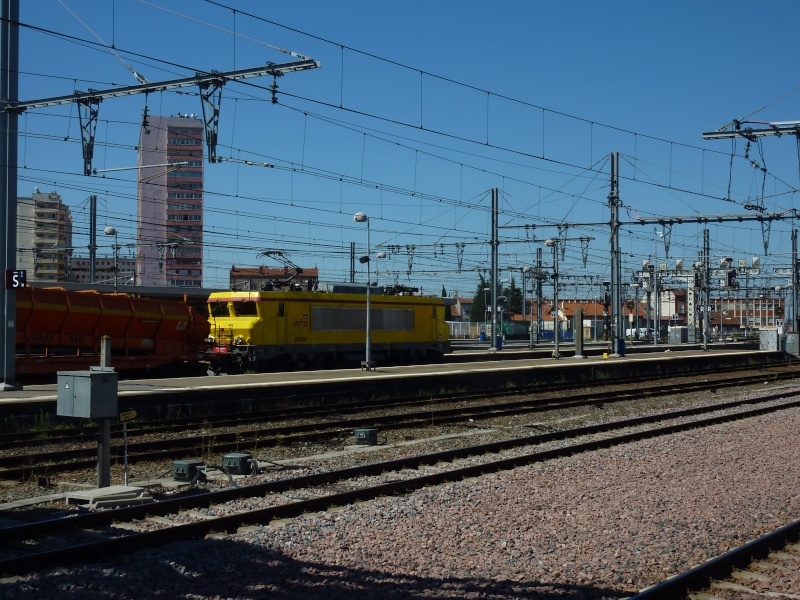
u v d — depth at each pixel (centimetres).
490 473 1442
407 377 2942
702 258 6544
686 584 776
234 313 3688
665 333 11006
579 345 4741
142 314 3164
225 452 1692
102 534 980
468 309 12988
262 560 879
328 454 1680
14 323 2309
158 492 1257
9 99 2256
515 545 945
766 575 835
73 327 2945
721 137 2486
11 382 2294
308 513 1100
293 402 2525
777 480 1355
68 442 1770
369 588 787
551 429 2138
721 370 4825
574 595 772
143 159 10331
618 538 977
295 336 3784
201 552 904
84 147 2067
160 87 1944
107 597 755
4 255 2288
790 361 5706
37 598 746
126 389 2298
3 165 2270
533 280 7575
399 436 1970
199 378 2894
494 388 3312
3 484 1312
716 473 1423
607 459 1585
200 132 10538
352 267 5162
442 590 784
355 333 4081
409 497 1220
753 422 2200
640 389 3288
